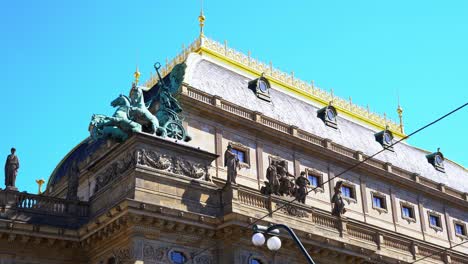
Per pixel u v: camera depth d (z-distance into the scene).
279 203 47.78
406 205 68.12
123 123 46.69
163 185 44.44
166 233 43.03
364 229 54.12
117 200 44.62
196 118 53.19
